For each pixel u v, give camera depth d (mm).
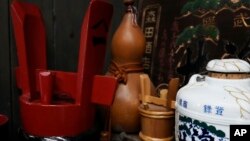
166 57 675
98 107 636
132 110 597
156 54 702
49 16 724
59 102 567
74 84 555
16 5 556
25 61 560
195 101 441
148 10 753
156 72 694
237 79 448
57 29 735
